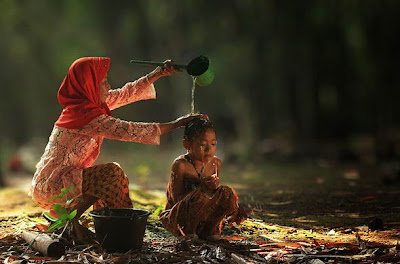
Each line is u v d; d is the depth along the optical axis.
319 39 22.31
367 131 23.66
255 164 16.67
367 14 21.23
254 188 10.34
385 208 7.74
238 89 27.38
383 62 21.95
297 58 22.80
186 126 5.50
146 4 26.77
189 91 31.14
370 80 22.91
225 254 4.83
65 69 32.62
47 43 31.81
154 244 5.35
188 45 27.23
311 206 8.02
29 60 34.94
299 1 21.77
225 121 32.59
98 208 5.73
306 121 23.19
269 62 23.83
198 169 5.49
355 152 17.33
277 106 24.45
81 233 5.34
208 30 26.11
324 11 21.50
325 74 23.06
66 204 5.20
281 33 22.48
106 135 5.43
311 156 18.28
